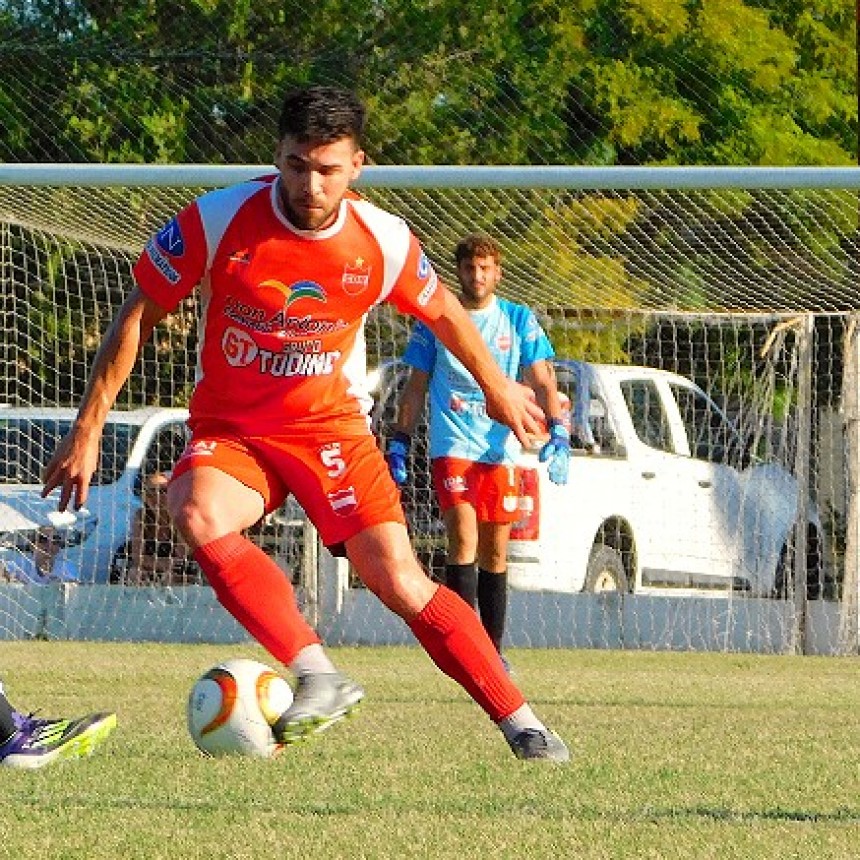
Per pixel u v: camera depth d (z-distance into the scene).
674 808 14.64
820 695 29.44
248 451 16.66
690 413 45.56
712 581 44.81
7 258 44.16
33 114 45.69
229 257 15.93
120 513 42.34
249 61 45.16
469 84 44.78
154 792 14.97
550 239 39.84
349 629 42.62
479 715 23.95
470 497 29.56
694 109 48.69
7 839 12.36
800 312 42.91
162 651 37.50
